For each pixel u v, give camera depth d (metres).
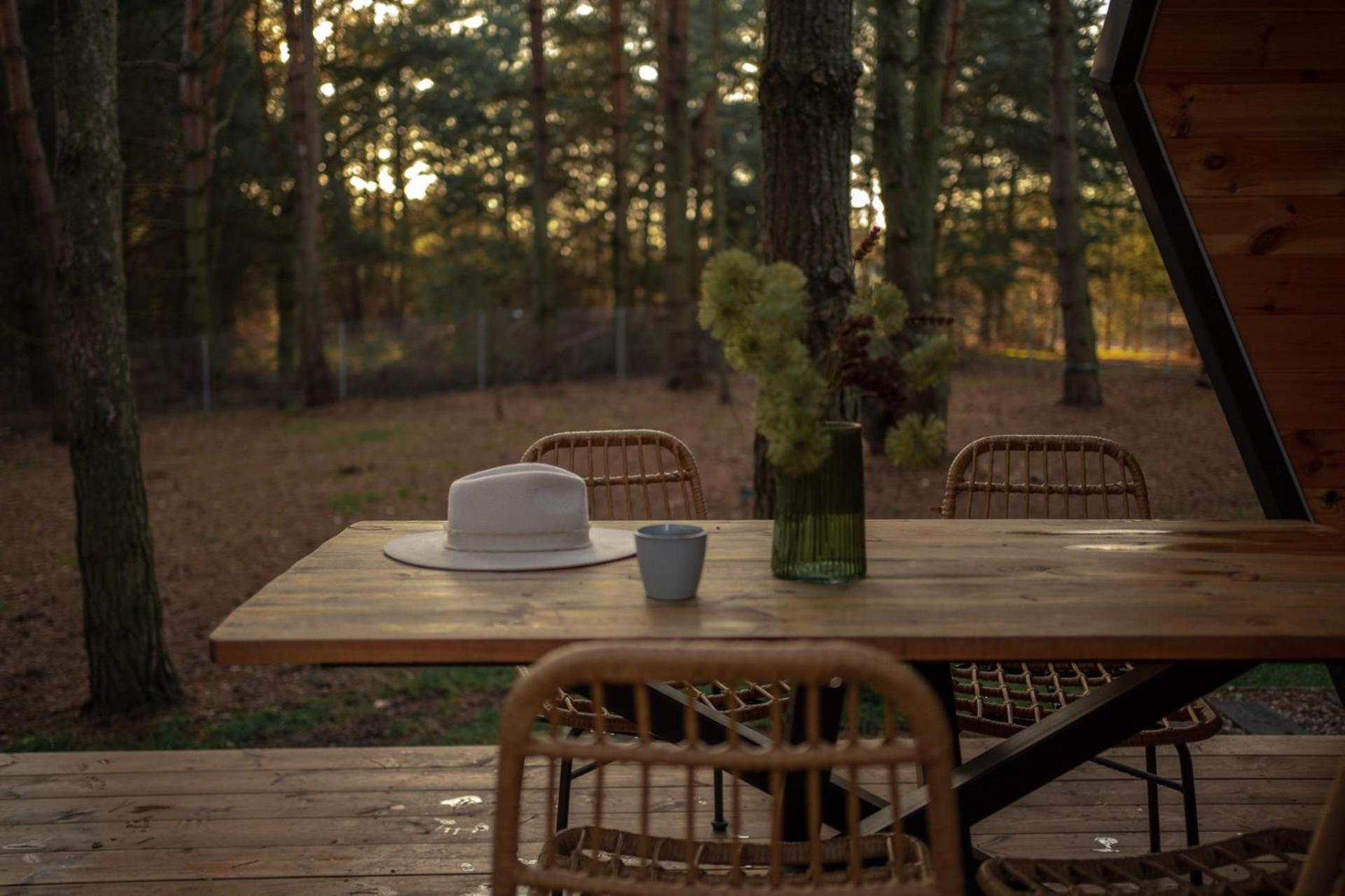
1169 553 2.16
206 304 19.05
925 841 1.98
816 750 1.27
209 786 3.22
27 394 18.23
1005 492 2.97
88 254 5.17
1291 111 3.00
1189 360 19.44
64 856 2.79
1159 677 1.97
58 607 7.58
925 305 9.58
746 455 12.22
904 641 1.57
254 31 19.89
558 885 1.34
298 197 18.05
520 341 20.78
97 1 5.00
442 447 13.95
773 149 4.25
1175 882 1.67
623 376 21.05
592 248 32.19
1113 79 3.02
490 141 28.23
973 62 20.66
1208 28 2.94
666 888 1.30
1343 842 1.28
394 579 1.93
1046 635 1.58
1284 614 1.70
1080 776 3.29
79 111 5.04
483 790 3.21
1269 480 3.14
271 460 13.41
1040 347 25.20
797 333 1.71
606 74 25.19
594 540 2.23
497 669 5.99
